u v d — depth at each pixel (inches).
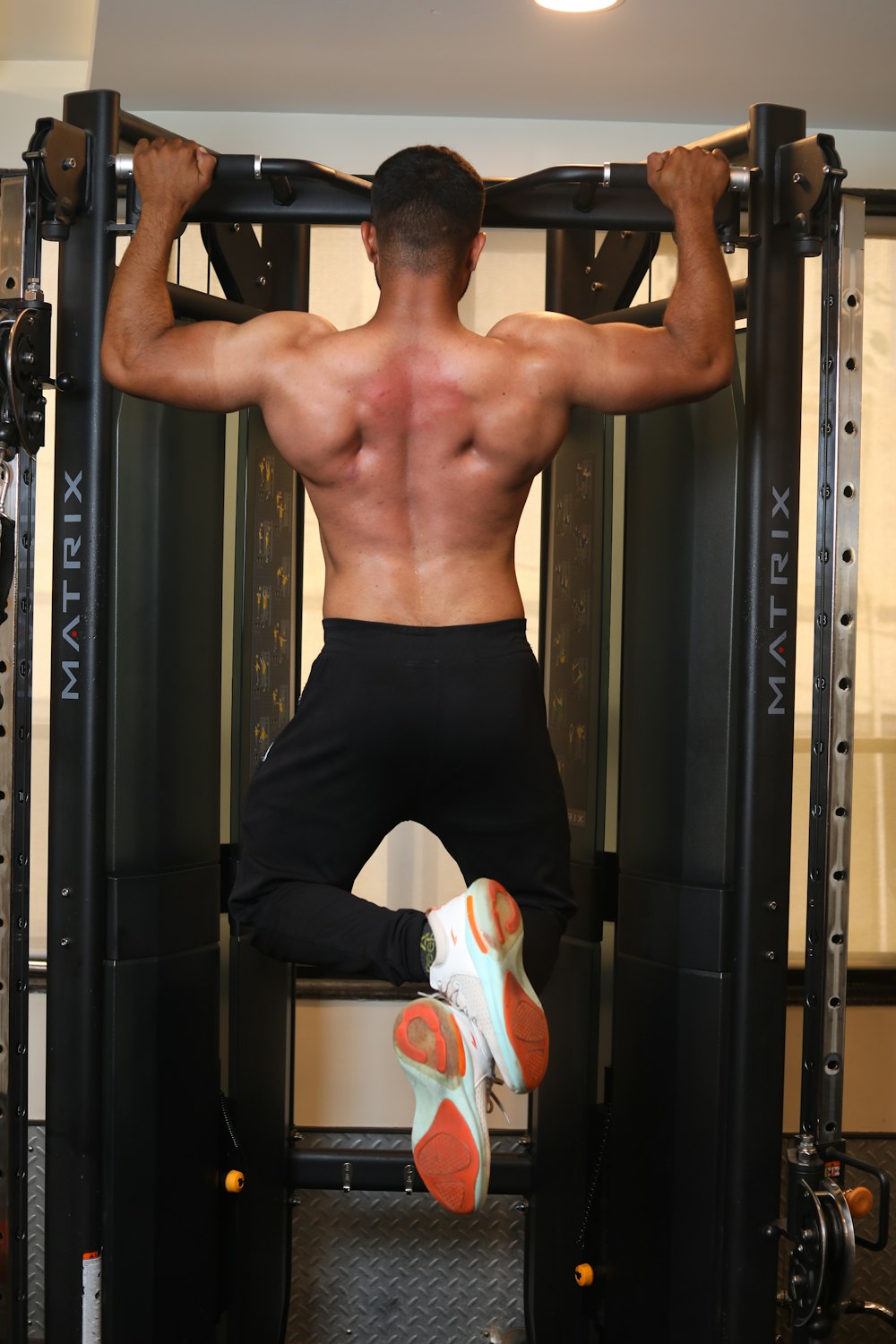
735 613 88.4
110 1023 87.7
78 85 123.0
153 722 90.1
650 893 94.3
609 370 65.7
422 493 65.2
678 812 91.9
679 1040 90.6
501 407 64.0
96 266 81.5
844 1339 116.2
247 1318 100.2
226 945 102.6
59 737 83.7
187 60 109.3
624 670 99.2
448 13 99.0
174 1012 91.5
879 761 124.3
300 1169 105.2
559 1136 103.0
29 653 81.4
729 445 89.0
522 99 118.0
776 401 84.0
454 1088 60.8
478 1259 115.3
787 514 84.6
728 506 89.0
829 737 81.5
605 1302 99.4
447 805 68.5
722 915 88.7
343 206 82.4
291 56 108.2
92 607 83.0
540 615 113.5
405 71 111.3
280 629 105.7
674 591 93.5
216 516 96.8
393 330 64.8
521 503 67.0
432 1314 115.1
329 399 64.1
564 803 70.3
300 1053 120.9
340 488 65.4
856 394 81.0
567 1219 102.2
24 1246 81.7
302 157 122.3
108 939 87.7
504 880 69.4
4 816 80.7
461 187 64.5
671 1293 90.2
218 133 121.9
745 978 84.9
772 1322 85.4
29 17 112.8
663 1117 92.0
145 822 89.6
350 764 66.4
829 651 81.5
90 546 82.8
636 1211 94.9
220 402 66.4
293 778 67.1
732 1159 85.4
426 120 122.8
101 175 81.1
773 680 84.7
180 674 92.8
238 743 99.5
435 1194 62.3
